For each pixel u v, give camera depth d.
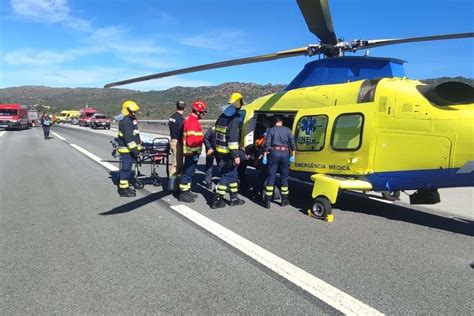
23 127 45.88
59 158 15.46
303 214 7.11
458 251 5.29
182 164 8.57
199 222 6.51
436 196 6.76
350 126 6.86
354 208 7.59
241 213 7.15
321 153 7.25
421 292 4.06
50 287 4.10
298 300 3.86
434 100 6.05
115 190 9.13
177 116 8.56
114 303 3.77
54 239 5.61
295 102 8.05
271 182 7.53
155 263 4.75
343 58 7.64
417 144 6.14
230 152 7.41
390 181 6.52
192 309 3.67
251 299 3.87
